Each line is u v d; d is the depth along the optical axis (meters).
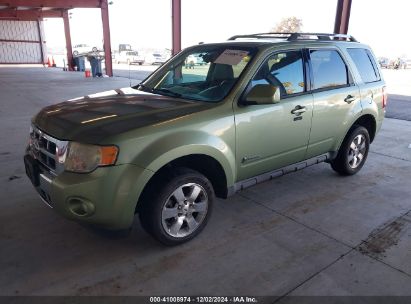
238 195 3.96
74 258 2.75
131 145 2.46
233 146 3.03
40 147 2.81
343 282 2.53
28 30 36.22
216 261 2.75
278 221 3.39
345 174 4.55
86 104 3.07
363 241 3.07
